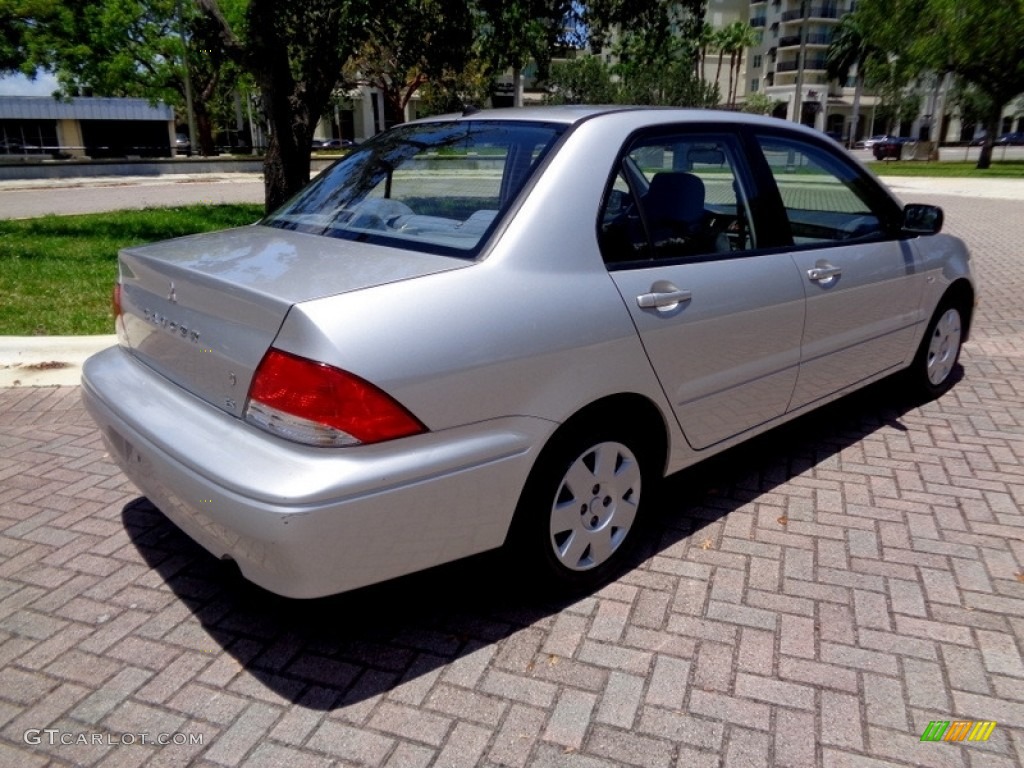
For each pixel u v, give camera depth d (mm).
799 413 3955
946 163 45094
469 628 2914
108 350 3432
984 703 2543
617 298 2881
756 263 3473
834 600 3072
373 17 10359
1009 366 6027
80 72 31562
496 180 3018
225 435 2482
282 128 10836
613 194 3012
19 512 3771
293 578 2320
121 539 3537
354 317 2318
